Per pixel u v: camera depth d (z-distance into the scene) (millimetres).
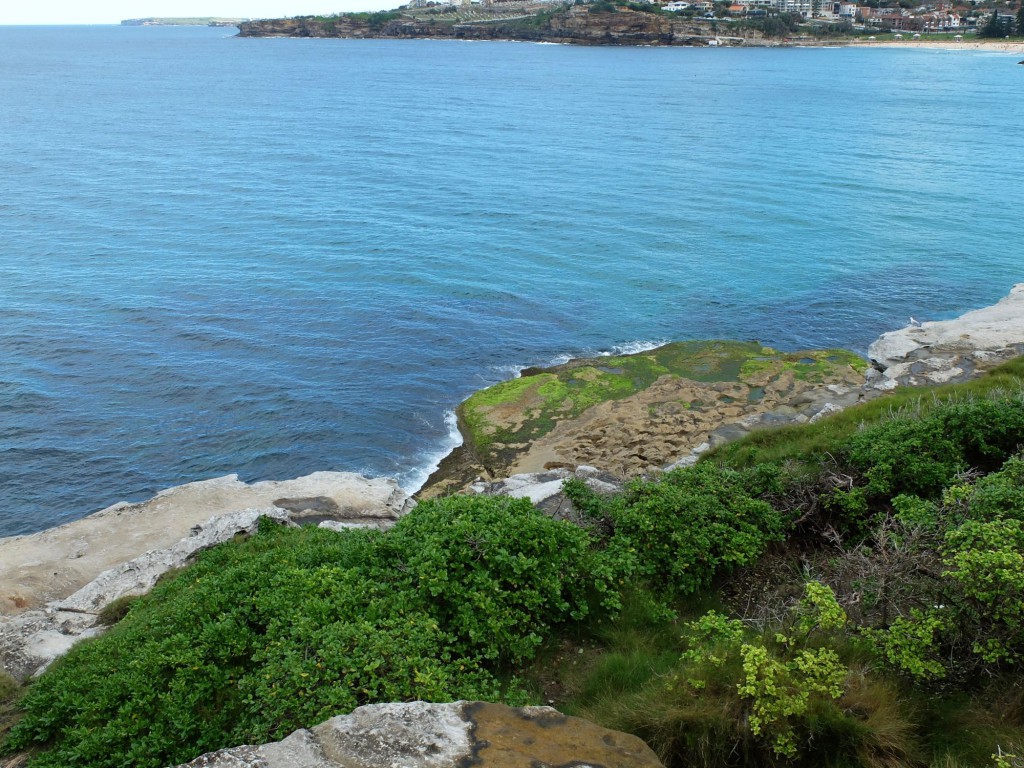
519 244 51594
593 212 59000
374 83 169875
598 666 8984
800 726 7207
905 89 149125
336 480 21062
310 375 34062
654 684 8258
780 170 73312
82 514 25172
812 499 11867
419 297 42688
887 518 10977
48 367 34062
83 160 76500
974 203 60250
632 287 44156
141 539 18422
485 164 77750
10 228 52719
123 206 59188
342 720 6262
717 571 11008
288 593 9742
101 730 8289
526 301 42188
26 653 11570
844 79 171750
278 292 42969
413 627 8719
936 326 31219
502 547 9922
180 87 158500
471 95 144000
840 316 39844
